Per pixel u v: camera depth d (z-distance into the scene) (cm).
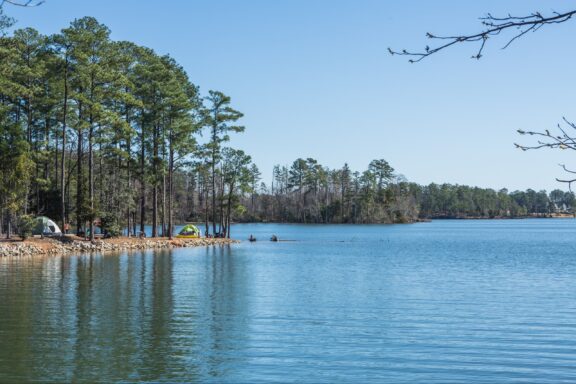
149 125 5591
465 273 3378
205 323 1773
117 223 5584
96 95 4797
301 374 1261
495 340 1571
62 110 5194
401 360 1374
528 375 1259
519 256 4934
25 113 5166
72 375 1240
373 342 1548
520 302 2220
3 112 4509
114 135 5216
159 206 8588
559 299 2302
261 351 1448
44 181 4812
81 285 2588
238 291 2486
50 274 2992
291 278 3027
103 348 1457
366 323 1795
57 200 5456
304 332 1661
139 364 1324
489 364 1341
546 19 414
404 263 4112
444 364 1339
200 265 3700
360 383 1202
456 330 1692
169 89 5600
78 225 5225
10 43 4688
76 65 4609
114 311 1952
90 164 4834
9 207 4431
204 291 2470
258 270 3441
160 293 2384
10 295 2264
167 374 1255
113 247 4862
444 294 2436
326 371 1283
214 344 1509
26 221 4450
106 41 4753
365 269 3606
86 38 4588
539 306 2123
